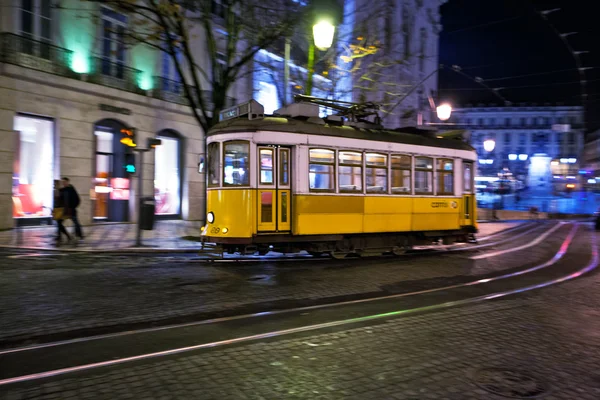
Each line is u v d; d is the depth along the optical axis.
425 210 13.30
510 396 4.02
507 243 17.55
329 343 5.37
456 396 4.00
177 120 22.03
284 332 5.81
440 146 13.76
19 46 16.20
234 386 4.14
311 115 11.72
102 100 18.81
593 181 58.69
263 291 8.18
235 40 14.93
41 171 17.34
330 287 8.69
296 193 10.91
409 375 4.45
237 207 10.54
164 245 13.56
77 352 5.03
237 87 23.98
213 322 6.27
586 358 5.01
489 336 5.73
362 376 4.41
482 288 8.90
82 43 18.28
